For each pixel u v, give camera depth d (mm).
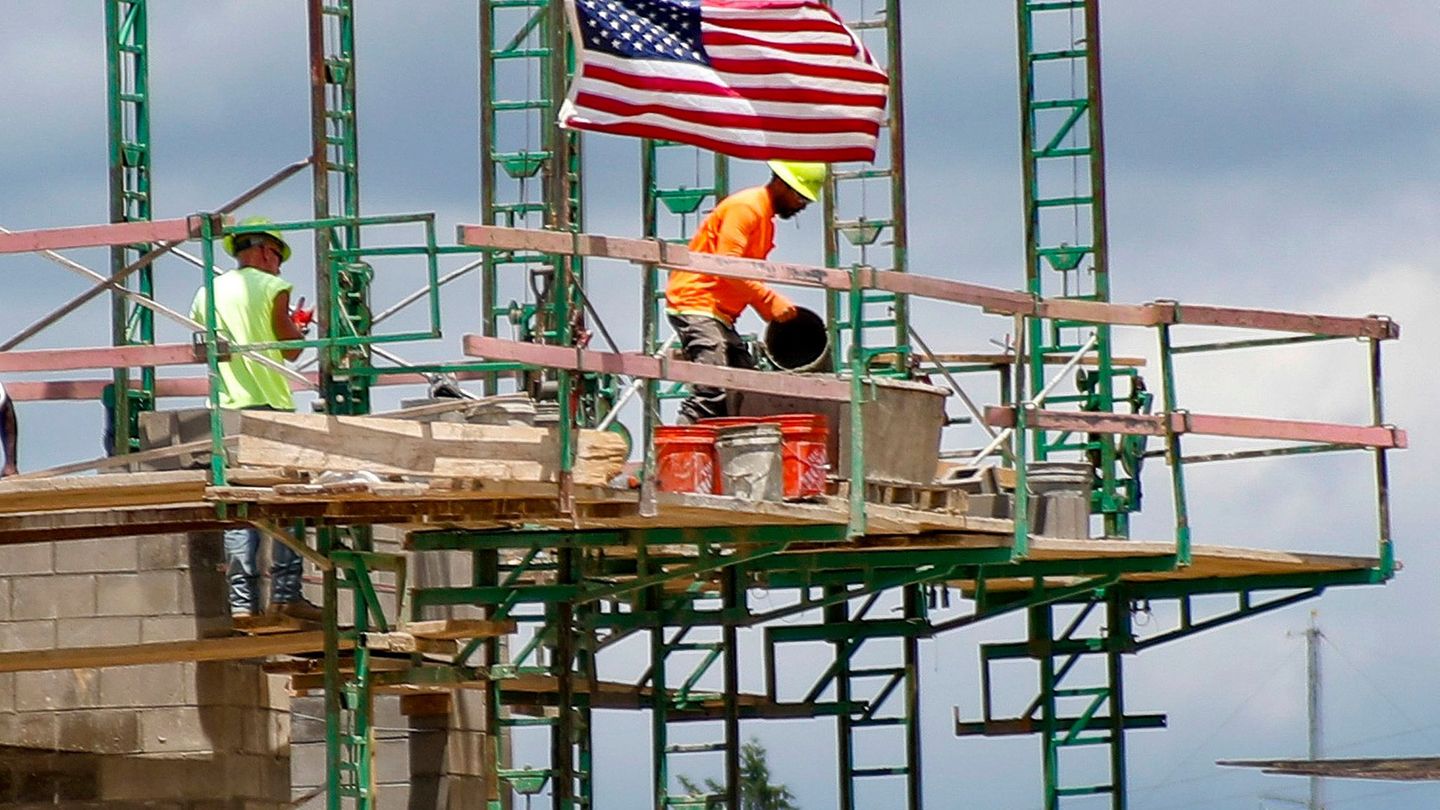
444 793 68062
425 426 50719
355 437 50125
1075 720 70438
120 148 62656
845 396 54969
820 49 57375
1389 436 62938
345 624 62531
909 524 56812
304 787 71625
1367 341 62969
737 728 66812
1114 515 66938
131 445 61500
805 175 59656
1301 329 61312
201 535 61156
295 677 63188
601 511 53406
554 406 57281
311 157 59938
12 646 61531
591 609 64750
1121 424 59188
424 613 62969
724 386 53125
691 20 56844
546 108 63781
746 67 56969
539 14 64000
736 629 66938
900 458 57094
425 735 68375
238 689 63969
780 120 57156
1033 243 68562
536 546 58031
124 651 57688
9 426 55469
